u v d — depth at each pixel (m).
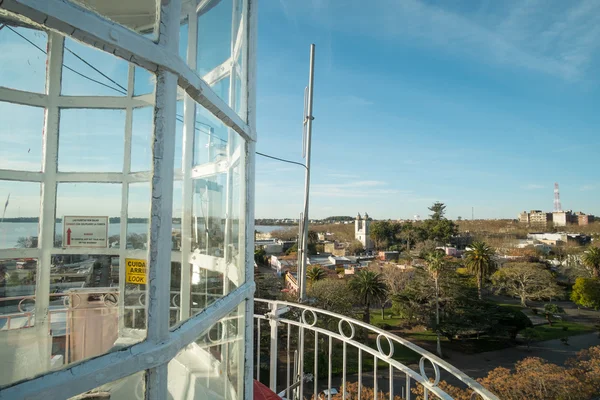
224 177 1.59
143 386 0.92
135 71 1.61
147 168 1.14
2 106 1.68
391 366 2.24
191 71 1.07
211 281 1.45
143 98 1.43
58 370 0.80
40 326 1.50
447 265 30.22
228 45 1.65
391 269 39.94
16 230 1.69
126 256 1.48
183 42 1.40
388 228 84.81
